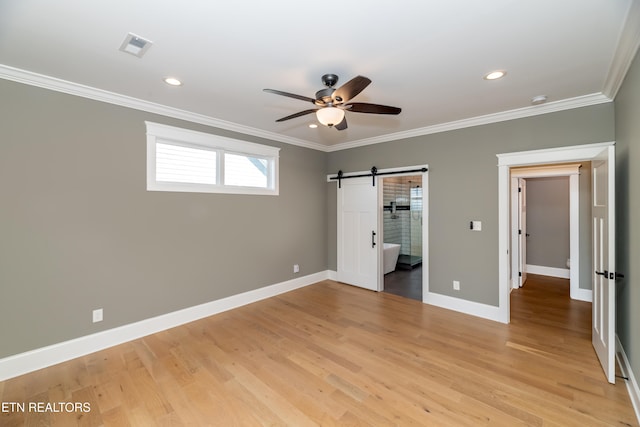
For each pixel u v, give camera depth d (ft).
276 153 14.69
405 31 6.00
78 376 7.82
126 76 8.14
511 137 11.05
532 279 17.56
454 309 12.60
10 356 7.81
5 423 6.14
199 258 11.80
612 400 6.72
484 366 8.19
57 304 8.55
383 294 15.01
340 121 8.13
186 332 10.52
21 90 7.95
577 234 13.76
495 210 11.46
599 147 9.30
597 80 8.21
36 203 8.21
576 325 10.91
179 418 6.29
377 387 7.30
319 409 6.54
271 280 14.62
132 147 9.99
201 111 11.07
